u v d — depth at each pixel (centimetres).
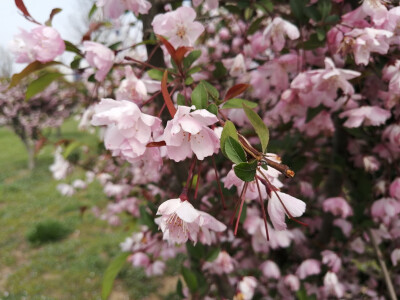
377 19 27
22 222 173
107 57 25
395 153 41
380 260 44
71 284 119
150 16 30
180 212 18
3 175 262
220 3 37
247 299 39
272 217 18
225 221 38
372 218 44
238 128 33
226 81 44
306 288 48
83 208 91
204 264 39
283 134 49
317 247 51
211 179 42
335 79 29
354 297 54
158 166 21
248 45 38
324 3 30
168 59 37
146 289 115
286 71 35
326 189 50
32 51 23
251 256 56
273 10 34
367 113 33
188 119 17
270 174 19
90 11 31
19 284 120
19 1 22
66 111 270
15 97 242
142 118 19
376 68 33
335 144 47
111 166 81
